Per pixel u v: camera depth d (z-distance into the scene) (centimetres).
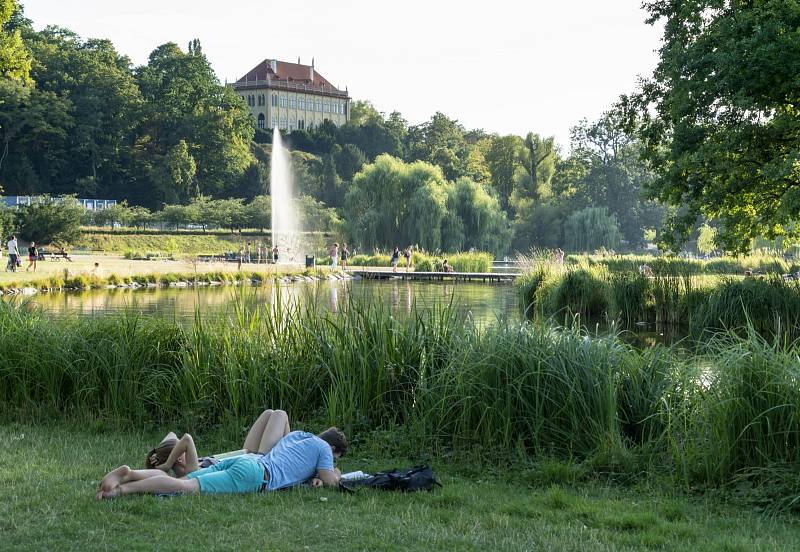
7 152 10462
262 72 17212
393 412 814
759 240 4891
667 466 677
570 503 590
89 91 11419
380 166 6719
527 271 3008
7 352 921
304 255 6588
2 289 2936
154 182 10825
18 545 467
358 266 5781
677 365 790
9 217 5531
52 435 803
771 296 1973
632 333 2102
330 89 17888
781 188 2069
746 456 643
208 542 479
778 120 1953
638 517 552
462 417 752
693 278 2406
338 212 6969
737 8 2128
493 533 514
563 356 757
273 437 638
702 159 2069
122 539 481
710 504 608
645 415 750
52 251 5678
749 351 678
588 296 2494
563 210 8669
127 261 5116
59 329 963
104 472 650
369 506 567
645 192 2333
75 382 898
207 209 8050
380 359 819
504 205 10475
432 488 624
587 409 726
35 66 10994
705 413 666
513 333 795
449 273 4638
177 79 12331
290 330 902
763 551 496
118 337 926
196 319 929
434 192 6462
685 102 2112
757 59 1878
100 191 11144
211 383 866
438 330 859
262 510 545
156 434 826
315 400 855
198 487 581
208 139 11906
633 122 2469
